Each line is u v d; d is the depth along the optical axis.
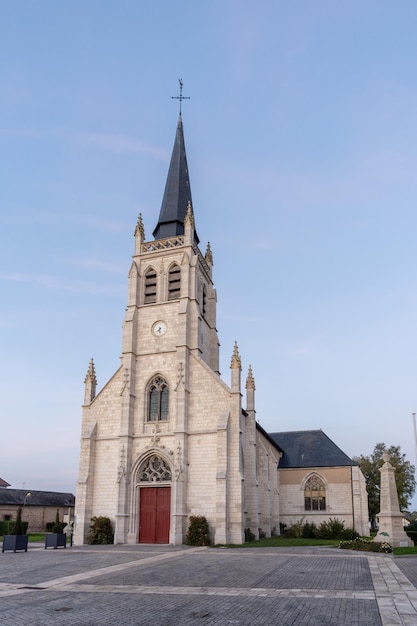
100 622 12.39
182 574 20.75
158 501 39.94
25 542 32.50
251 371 47.28
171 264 46.09
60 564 24.66
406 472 73.31
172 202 50.66
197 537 36.47
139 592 16.66
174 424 40.69
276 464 56.34
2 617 12.98
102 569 22.67
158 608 14.02
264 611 13.47
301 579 18.86
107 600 15.31
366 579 18.62
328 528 43.78
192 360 42.19
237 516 37.28
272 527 52.38
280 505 56.28
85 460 41.41
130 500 40.06
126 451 40.72
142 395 42.62
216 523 36.91
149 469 40.72
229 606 14.19
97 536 39.06
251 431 44.84
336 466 55.84
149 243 47.62
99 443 42.34
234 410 39.75
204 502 38.28
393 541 32.59
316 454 57.97
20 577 20.31
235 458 38.56
